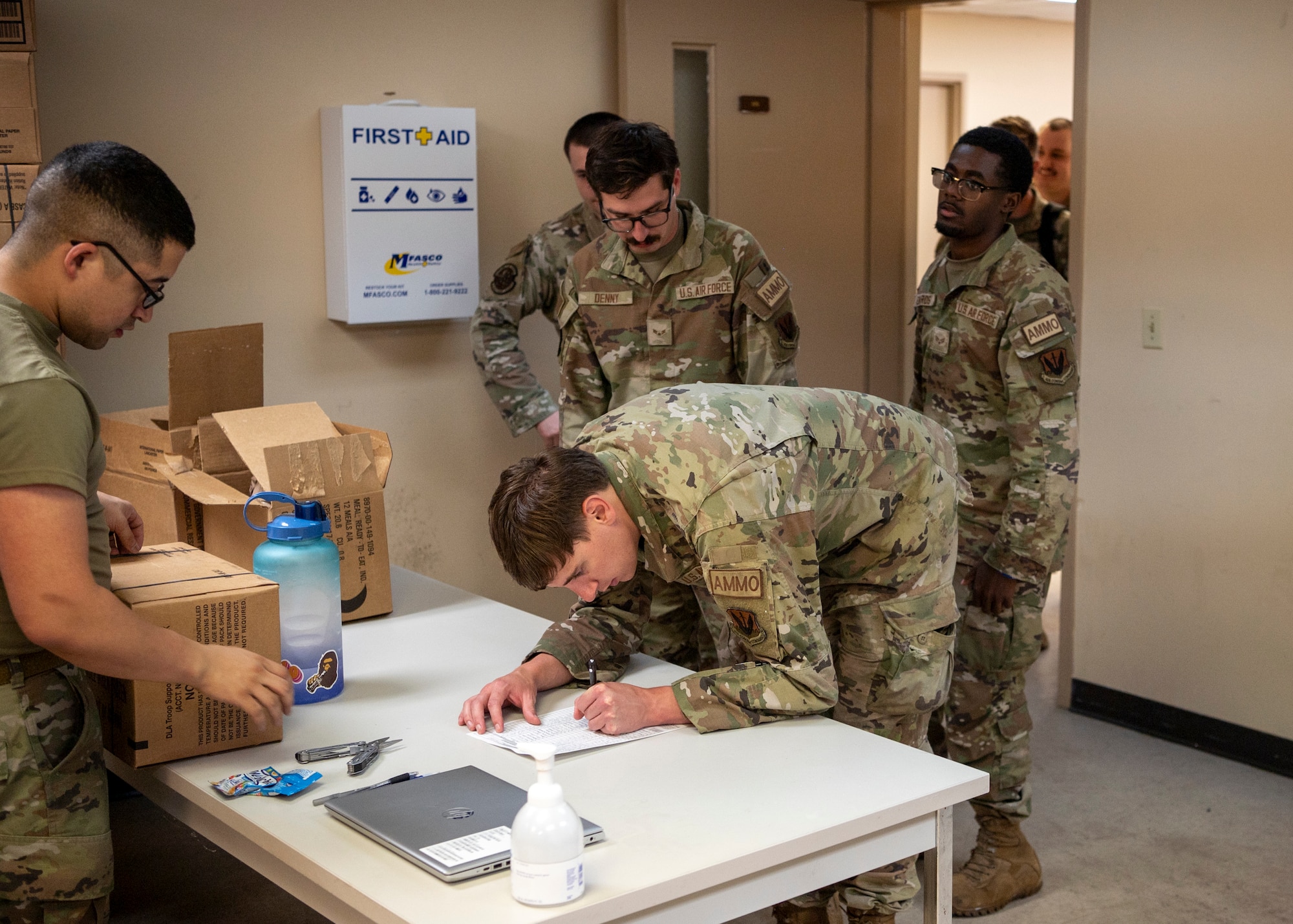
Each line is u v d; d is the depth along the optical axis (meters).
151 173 1.48
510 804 1.41
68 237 1.44
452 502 3.74
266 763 1.61
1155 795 3.19
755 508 1.57
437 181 3.43
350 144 3.28
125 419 2.67
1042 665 4.29
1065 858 2.85
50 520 1.35
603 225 3.37
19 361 1.37
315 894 1.39
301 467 2.18
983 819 2.71
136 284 1.50
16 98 2.49
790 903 2.20
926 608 1.91
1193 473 3.43
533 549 1.55
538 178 3.79
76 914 1.54
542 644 1.89
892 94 4.29
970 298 2.60
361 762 1.57
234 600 1.66
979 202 2.55
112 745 1.67
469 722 1.72
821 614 1.75
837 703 1.90
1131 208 3.50
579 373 2.71
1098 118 3.55
